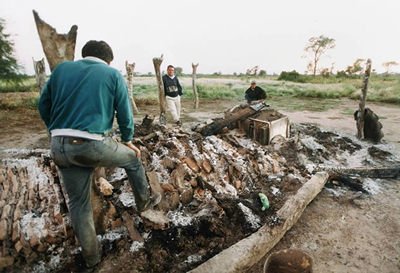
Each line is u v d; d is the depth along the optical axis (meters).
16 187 2.86
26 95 12.85
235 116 5.33
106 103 1.76
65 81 1.72
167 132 4.45
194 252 2.35
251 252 2.15
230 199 2.94
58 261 2.17
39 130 6.63
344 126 7.16
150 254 2.27
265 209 2.98
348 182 3.71
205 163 3.54
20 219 2.39
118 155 1.91
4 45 12.20
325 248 2.44
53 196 2.70
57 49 2.33
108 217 2.59
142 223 2.59
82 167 1.81
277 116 5.38
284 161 4.37
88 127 1.65
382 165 4.35
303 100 13.87
